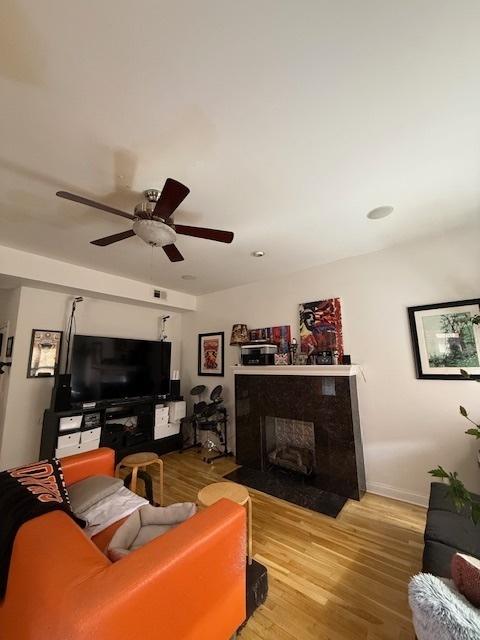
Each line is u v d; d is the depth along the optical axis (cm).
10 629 100
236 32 97
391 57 106
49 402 331
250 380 346
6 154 152
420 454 256
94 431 324
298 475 313
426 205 210
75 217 221
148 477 246
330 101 124
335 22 95
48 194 190
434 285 261
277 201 201
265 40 99
